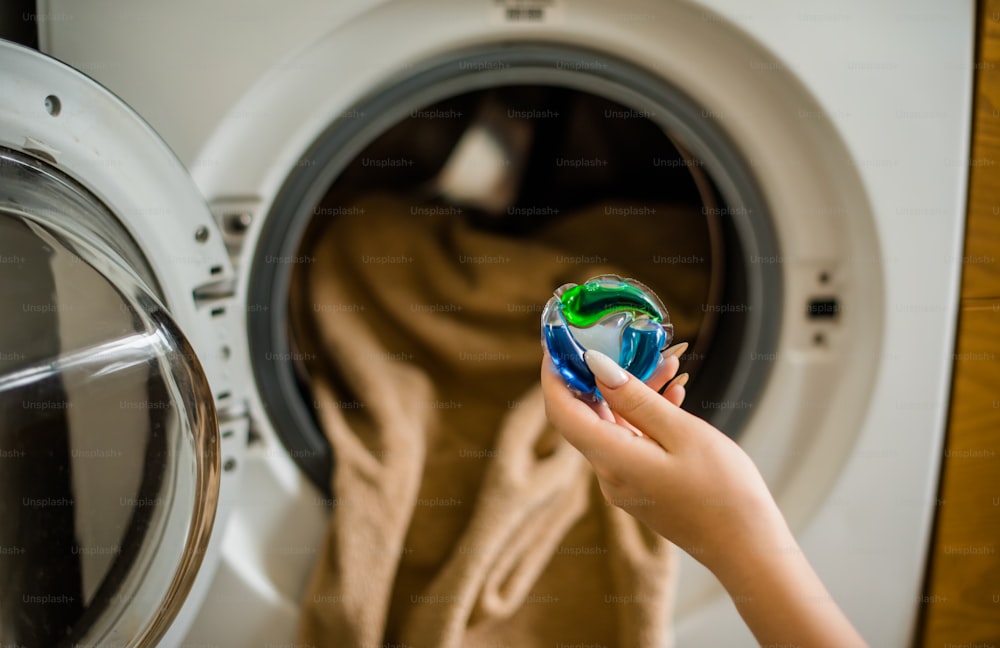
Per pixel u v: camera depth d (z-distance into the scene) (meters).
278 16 0.59
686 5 0.62
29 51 0.48
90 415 0.54
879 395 0.71
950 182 0.67
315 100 0.62
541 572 0.72
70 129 0.51
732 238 0.75
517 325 0.84
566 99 0.88
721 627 0.74
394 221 0.87
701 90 0.66
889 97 0.65
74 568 0.56
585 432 0.45
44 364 0.52
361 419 0.75
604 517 0.72
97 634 0.55
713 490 0.43
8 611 0.53
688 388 0.80
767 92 0.66
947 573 0.75
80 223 0.50
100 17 0.58
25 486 0.53
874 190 0.66
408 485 0.70
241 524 0.70
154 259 0.57
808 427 0.74
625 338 0.50
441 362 0.83
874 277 0.69
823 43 0.63
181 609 0.58
